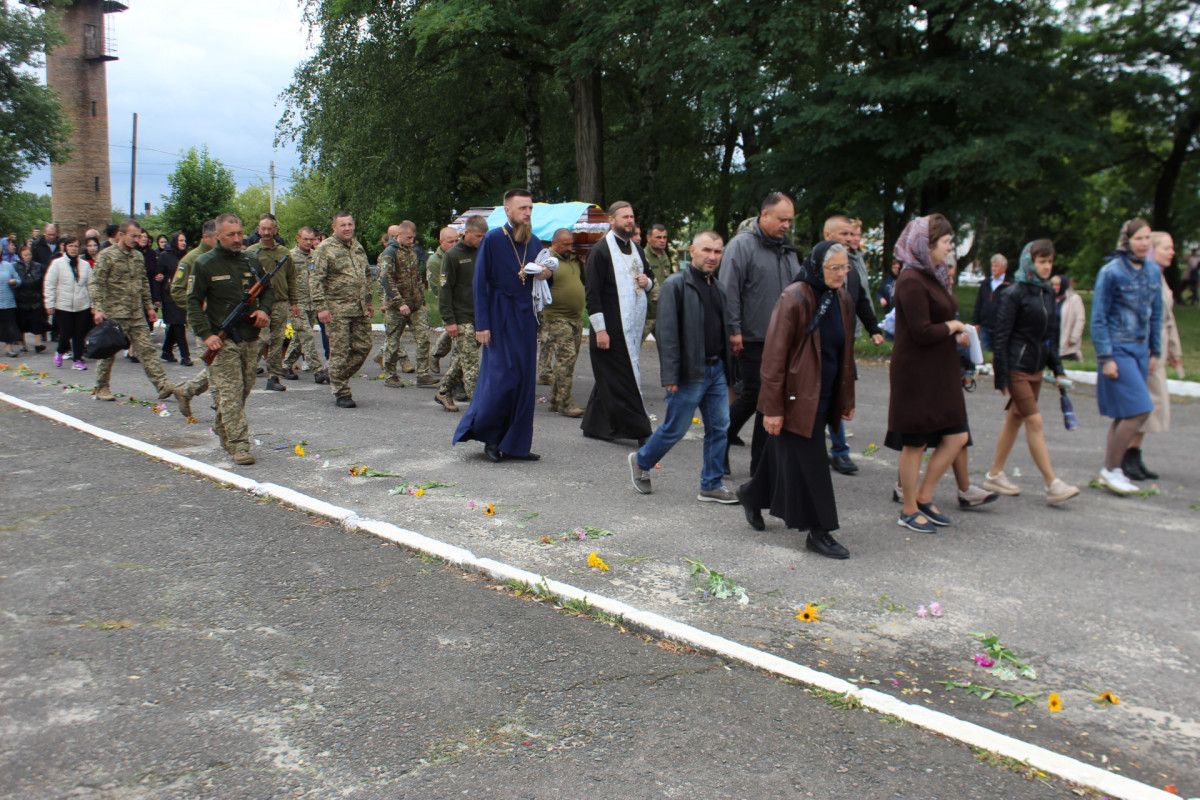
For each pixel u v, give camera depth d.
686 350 5.75
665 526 5.39
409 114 26.56
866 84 18.75
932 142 18.48
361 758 2.77
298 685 3.24
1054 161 19.25
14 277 14.11
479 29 21.27
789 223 6.55
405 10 24.27
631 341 7.63
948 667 3.56
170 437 7.66
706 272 5.83
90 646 3.52
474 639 3.66
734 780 2.68
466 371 9.03
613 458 7.32
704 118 20.22
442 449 7.46
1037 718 3.17
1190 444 8.49
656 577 4.49
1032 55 21.20
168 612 3.88
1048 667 3.56
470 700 3.15
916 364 5.27
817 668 3.52
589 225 13.91
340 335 9.36
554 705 3.13
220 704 3.08
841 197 23.50
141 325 9.52
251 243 11.00
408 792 2.59
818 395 4.75
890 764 2.79
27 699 3.09
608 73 26.36
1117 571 4.71
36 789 2.57
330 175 27.78
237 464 6.70
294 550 4.73
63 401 9.55
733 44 18.92
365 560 4.60
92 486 5.94
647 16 20.45
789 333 4.75
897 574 4.61
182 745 2.82
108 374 9.61
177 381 11.19
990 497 5.90
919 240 5.18
